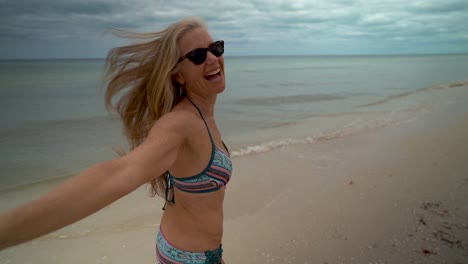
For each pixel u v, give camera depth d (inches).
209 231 71.4
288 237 156.0
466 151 276.5
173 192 71.8
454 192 193.3
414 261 131.0
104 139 400.8
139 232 167.3
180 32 62.5
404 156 272.5
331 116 523.5
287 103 736.3
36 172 274.1
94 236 162.7
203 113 68.8
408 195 193.3
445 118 431.2
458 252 135.0
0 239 32.3
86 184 38.8
